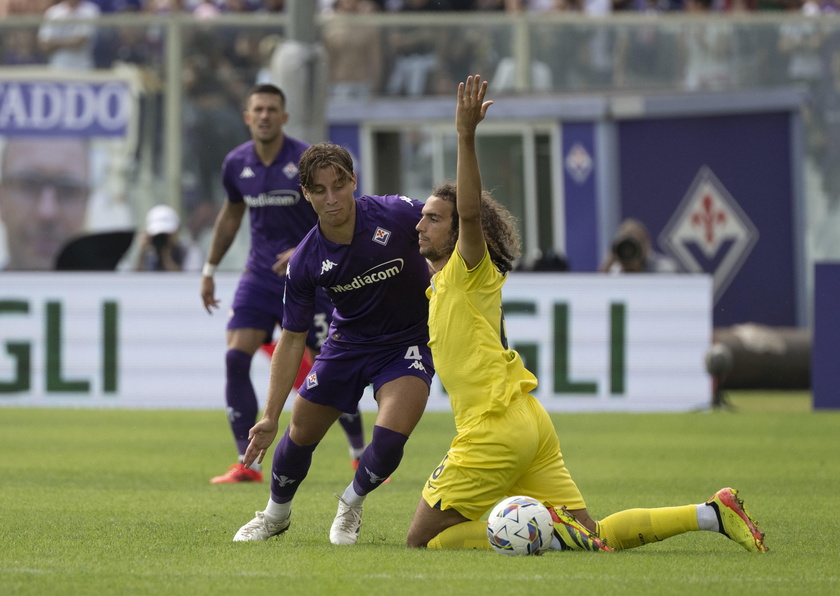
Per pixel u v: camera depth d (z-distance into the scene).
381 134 70.25
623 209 69.50
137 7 76.12
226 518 23.95
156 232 57.34
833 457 36.41
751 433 43.31
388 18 72.00
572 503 20.38
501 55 72.69
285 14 75.06
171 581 17.09
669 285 49.50
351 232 20.12
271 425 19.95
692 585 17.02
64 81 70.94
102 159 71.31
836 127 73.25
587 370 49.31
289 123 53.81
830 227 72.94
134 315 50.00
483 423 19.69
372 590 16.47
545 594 16.25
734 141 69.75
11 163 71.00
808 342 60.53
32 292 50.19
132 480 30.50
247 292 31.17
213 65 71.44
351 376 20.81
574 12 76.44
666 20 73.00
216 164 71.56
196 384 49.81
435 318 19.98
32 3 76.00
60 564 18.52
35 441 39.75
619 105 68.81
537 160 69.38
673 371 49.66
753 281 70.06
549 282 49.25
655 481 30.92
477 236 19.38
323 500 26.98
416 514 20.39
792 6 79.12
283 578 17.34
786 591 16.77
